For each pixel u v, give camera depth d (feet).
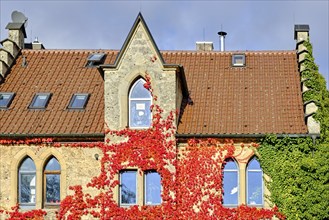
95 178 113.70
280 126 113.80
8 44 133.39
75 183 114.11
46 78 128.36
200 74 127.95
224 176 113.70
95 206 113.19
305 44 124.57
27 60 133.80
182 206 111.55
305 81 118.11
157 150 112.47
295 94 120.78
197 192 111.96
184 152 113.29
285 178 110.93
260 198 113.09
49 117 118.42
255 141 112.88
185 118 117.19
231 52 133.18
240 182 112.57
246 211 111.45
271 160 111.75
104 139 114.11
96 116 118.11
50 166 116.06
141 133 113.09
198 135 112.88
